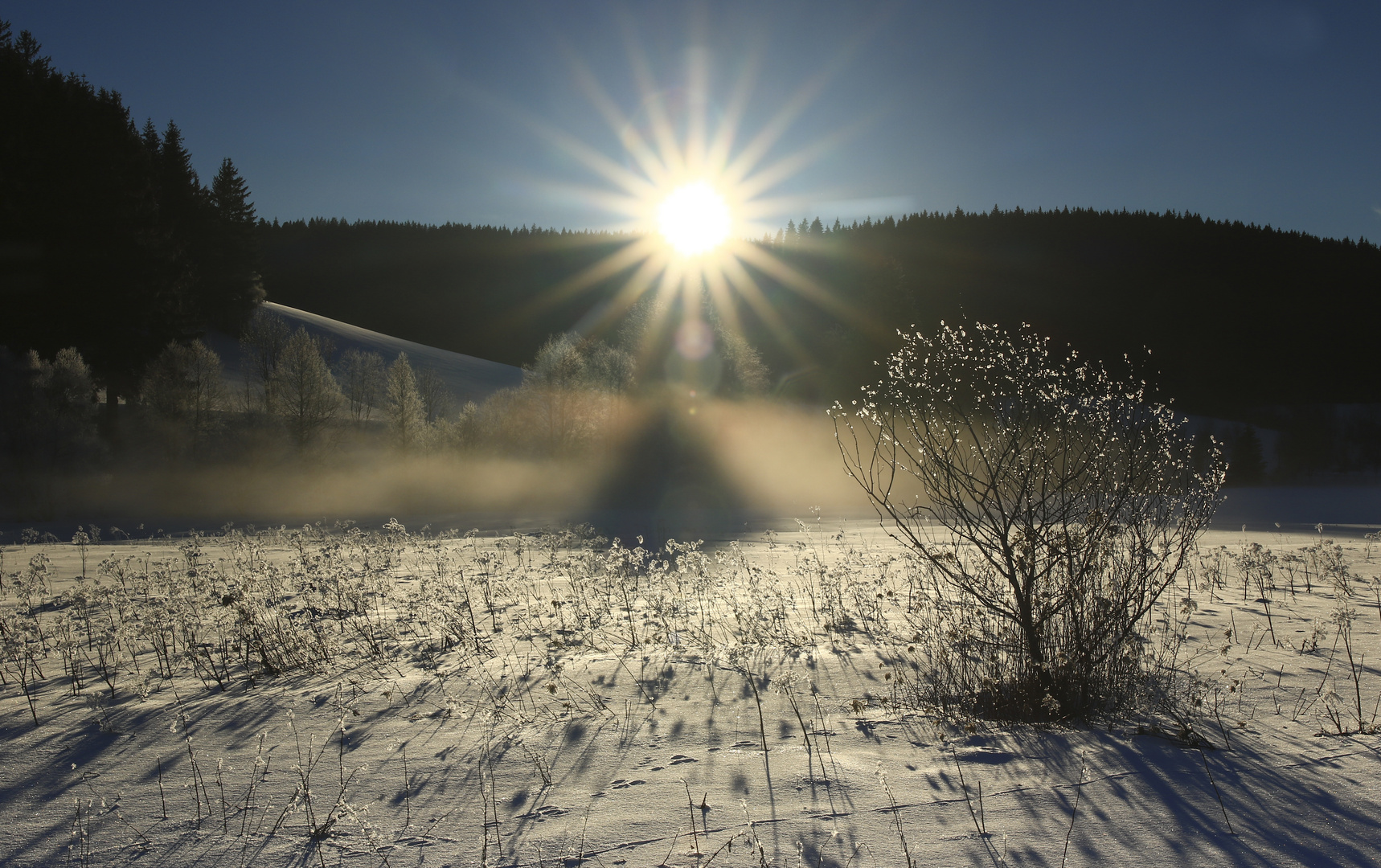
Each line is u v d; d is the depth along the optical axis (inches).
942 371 199.8
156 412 1585.9
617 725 170.2
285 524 1220.5
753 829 121.1
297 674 226.7
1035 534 191.2
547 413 1681.8
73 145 1868.8
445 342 4426.7
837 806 129.1
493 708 181.2
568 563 347.6
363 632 278.8
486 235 5821.9
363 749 159.6
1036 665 187.0
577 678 208.1
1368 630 262.4
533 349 4384.8
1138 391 201.0
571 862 112.8
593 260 5462.6
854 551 520.1
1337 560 389.7
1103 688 191.5
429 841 120.8
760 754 152.7
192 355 1656.0
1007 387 197.2
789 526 947.3
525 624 288.0
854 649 240.5
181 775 149.7
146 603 341.1
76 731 176.1
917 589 285.4
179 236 2578.7
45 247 1734.7
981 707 186.4
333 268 5265.8
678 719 173.3
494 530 932.0
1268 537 782.5
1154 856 111.1
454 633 267.3
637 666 220.7
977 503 194.9
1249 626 271.1
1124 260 4749.0
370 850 118.6
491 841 119.9
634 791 136.5
